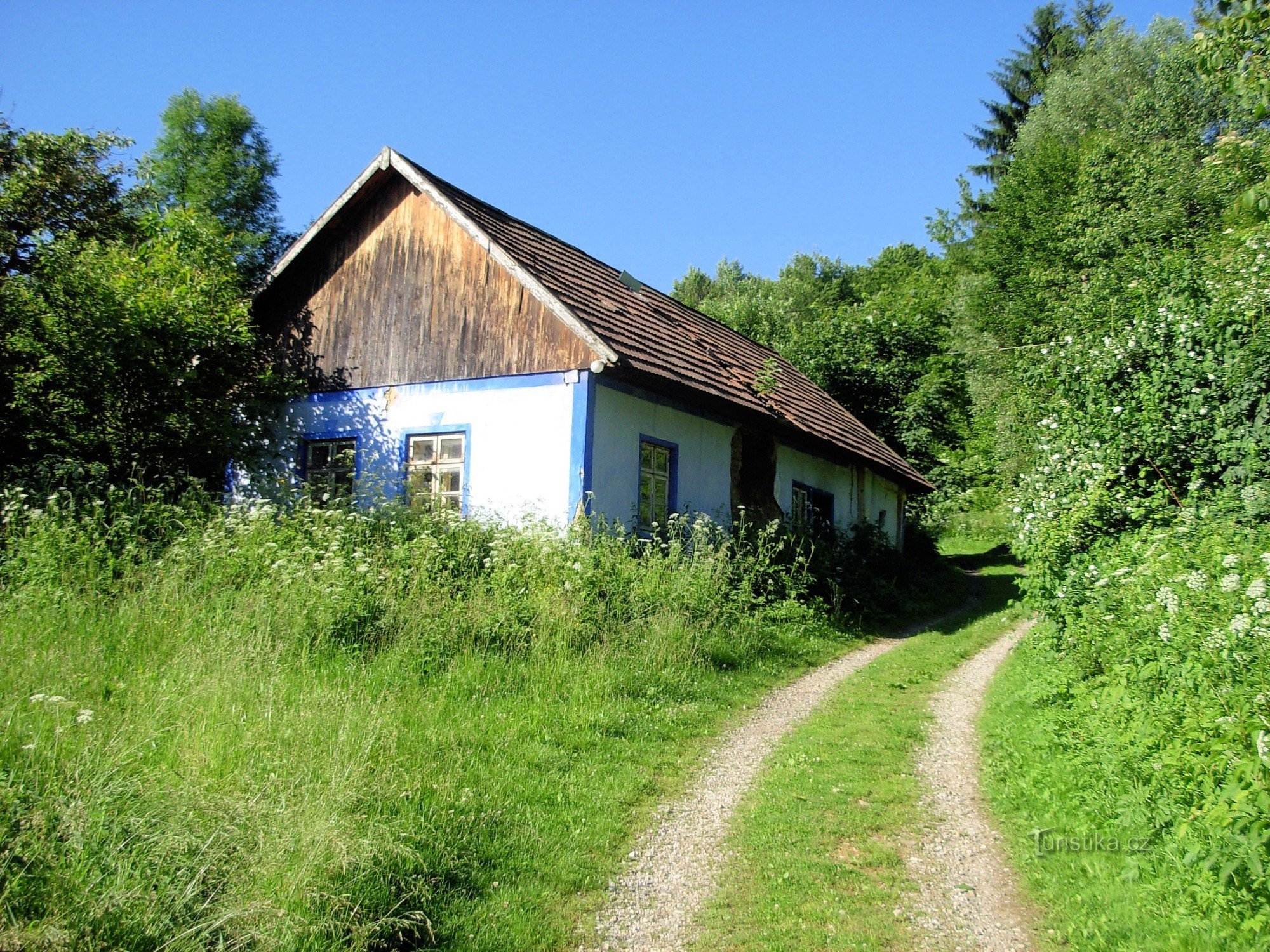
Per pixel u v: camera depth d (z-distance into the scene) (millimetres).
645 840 5176
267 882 3711
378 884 4055
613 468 11820
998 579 21141
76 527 8797
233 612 7520
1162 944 3797
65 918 3254
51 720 4910
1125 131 31391
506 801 5352
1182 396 9172
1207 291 9805
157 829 3826
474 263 12797
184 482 11617
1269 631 4777
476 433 12344
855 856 5082
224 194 23672
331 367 13992
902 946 4086
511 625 8367
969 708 8609
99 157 13562
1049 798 5617
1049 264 32656
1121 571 6977
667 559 11109
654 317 15031
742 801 5848
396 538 9781
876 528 18531
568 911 4297
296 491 13000
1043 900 4520
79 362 10680
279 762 4770
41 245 11781
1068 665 7465
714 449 14172
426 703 6602
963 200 47031
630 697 7801
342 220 14094
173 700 5555
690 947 4059
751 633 10461
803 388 20031
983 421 33812
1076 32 44219
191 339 11492
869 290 51312
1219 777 4305
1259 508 7875
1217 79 7637
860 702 8695
